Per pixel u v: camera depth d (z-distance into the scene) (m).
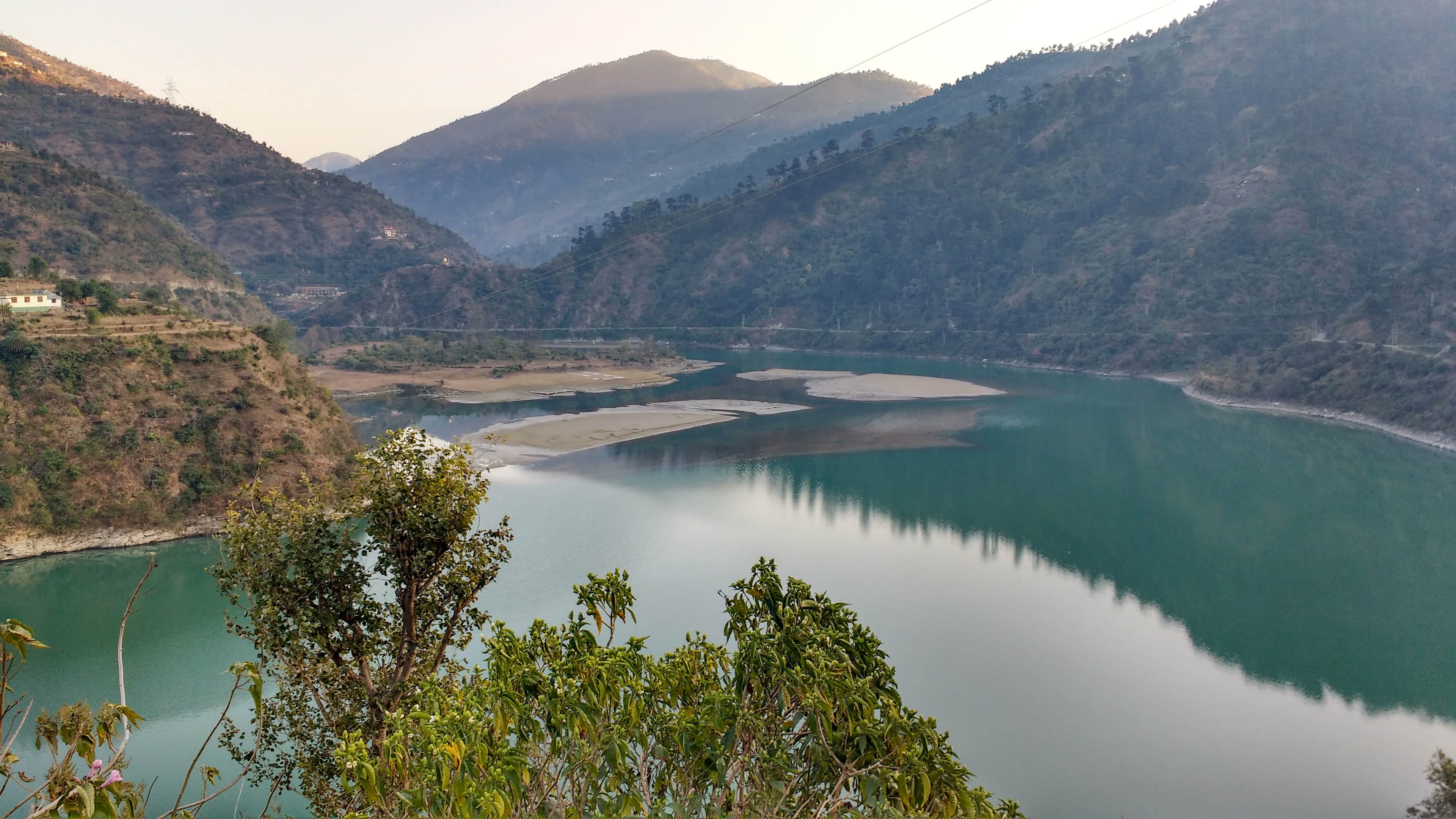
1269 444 94.00
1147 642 43.72
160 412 64.31
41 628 44.31
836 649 14.50
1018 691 38.47
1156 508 67.88
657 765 14.87
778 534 59.97
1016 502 69.31
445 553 21.22
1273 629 45.62
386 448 21.23
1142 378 151.88
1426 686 39.75
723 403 123.31
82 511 57.66
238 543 20.05
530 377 148.50
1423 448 91.94
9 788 31.03
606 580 15.84
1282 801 31.23
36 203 142.50
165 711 36.09
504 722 12.91
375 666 22.20
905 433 99.31
